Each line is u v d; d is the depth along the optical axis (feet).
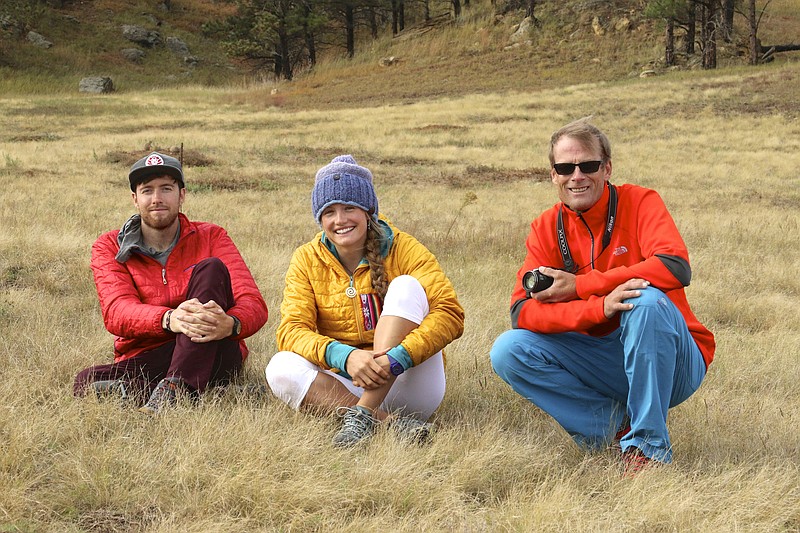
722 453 11.48
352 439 11.04
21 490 9.24
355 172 11.88
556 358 11.61
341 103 126.82
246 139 80.64
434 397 12.19
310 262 12.41
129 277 13.42
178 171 13.30
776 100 96.48
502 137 82.89
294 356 12.03
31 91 148.46
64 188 44.42
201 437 10.66
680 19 129.80
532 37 150.82
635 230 11.42
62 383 13.70
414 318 11.56
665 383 10.58
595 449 11.47
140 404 12.37
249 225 33.65
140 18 197.06
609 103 103.04
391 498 9.61
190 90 153.07
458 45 155.84
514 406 13.43
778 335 20.18
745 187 55.26
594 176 11.25
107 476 9.63
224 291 12.82
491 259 27.96
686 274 10.76
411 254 12.35
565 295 11.19
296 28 160.15
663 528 9.22
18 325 17.30
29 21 172.35
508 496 9.94
